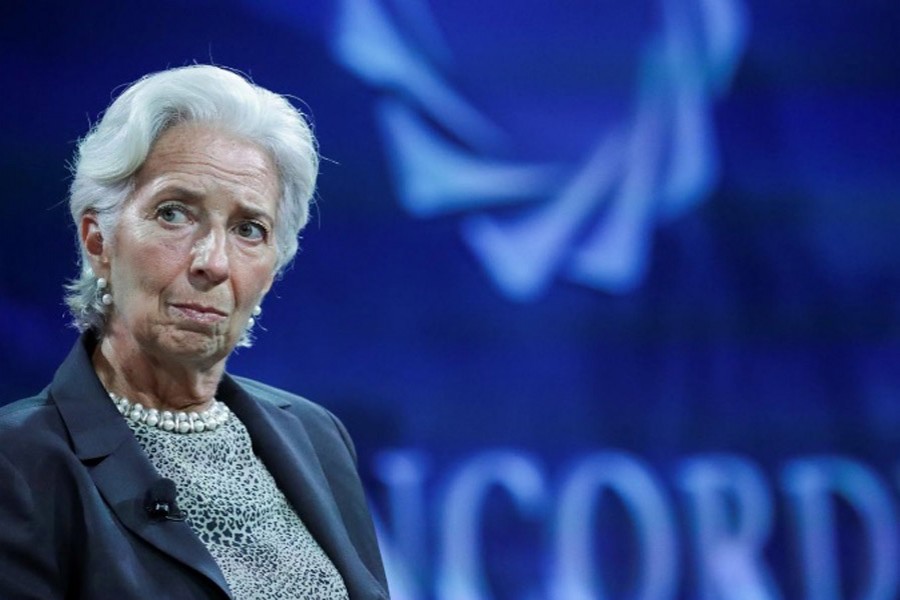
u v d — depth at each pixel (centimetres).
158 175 484
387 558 1375
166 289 481
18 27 1320
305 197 527
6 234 1312
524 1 1416
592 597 1400
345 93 1382
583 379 1412
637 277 1424
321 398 1376
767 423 1437
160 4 1346
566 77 1419
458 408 1396
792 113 1457
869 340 1455
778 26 1457
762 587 1423
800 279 1448
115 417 489
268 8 1368
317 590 503
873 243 1460
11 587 438
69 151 1323
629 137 1427
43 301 1315
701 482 1420
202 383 517
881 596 1432
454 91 1404
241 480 520
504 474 1397
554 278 1414
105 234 496
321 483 561
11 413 481
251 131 501
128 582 450
